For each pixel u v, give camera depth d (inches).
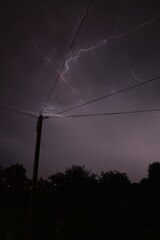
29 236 502.9
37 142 559.5
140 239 540.1
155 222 650.2
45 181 1521.9
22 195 1385.3
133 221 678.5
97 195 1354.6
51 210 984.9
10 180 1728.6
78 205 1030.4
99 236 588.4
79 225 661.9
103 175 1473.9
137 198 1002.1
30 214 513.7
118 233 598.9
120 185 1380.4
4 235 666.2
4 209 1091.9
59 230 639.8
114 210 809.5
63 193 1412.4
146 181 1389.0
